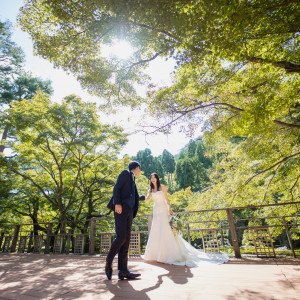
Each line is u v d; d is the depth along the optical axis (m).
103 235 5.36
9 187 10.82
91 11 3.13
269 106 4.23
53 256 5.31
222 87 5.22
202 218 6.53
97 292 1.91
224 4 2.44
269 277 2.20
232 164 7.55
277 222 6.60
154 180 3.77
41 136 9.11
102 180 12.56
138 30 3.57
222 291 1.78
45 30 4.27
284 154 6.52
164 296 1.71
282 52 4.12
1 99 15.84
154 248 3.52
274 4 2.59
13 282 2.46
